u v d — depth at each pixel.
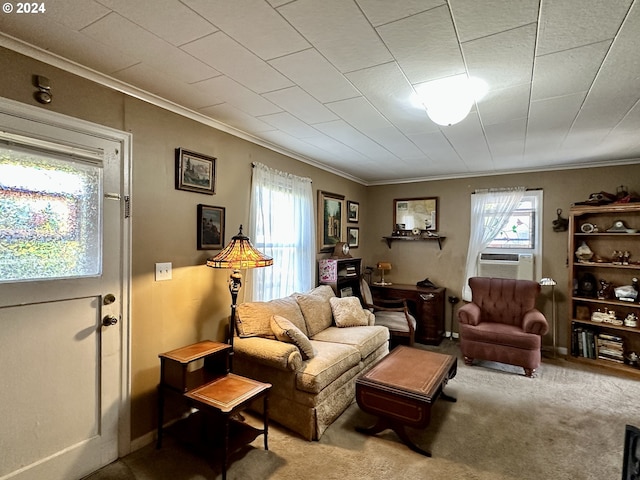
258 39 1.64
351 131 3.04
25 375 1.75
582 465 2.10
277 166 3.61
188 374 2.55
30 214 1.76
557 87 2.14
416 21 1.50
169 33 1.60
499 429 2.51
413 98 2.33
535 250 4.44
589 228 4.02
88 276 1.99
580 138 3.18
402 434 2.29
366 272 5.50
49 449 1.83
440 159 4.06
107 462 2.08
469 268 4.77
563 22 1.49
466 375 3.55
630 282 3.91
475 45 1.68
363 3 1.38
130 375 2.21
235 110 2.56
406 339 4.34
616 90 2.17
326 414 2.47
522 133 3.06
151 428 2.33
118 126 2.13
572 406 2.87
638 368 3.62
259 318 2.85
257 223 3.25
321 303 3.63
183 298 2.57
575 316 4.06
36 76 1.76
